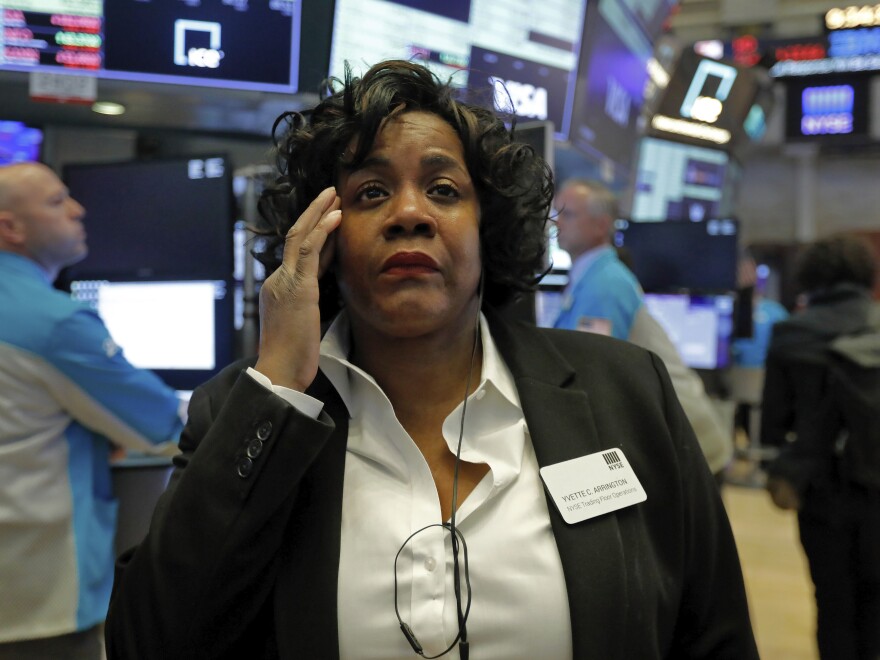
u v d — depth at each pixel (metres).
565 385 0.86
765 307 4.95
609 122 3.38
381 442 0.81
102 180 1.99
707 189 4.82
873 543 2.00
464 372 0.87
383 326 0.79
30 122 2.31
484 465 0.81
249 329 1.89
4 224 1.51
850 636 2.05
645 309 2.06
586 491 0.77
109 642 0.75
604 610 0.72
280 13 2.05
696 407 1.99
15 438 1.41
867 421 1.99
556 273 2.67
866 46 6.35
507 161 0.85
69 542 1.45
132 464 1.70
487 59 2.50
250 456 0.71
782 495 2.10
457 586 0.72
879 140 7.32
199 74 2.04
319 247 0.78
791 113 6.61
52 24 1.95
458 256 0.79
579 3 2.75
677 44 4.75
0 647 1.38
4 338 1.41
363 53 2.17
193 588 0.69
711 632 0.84
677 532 0.81
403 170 0.79
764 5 6.96
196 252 1.92
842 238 2.22
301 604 0.72
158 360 1.92
